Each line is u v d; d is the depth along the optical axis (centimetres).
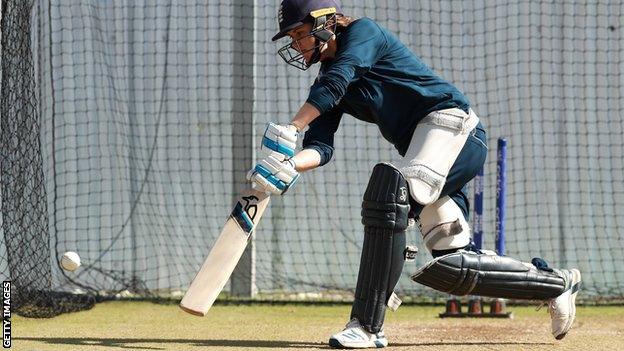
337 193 2731
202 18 2695
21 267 2111
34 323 2022
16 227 2111
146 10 2688
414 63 1516
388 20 2711
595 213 2703
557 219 2702
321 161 1547
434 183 1474
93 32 2655
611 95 2703
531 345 1636
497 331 1909
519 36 2697
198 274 1469
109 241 2653
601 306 2572
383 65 1498
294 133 1430
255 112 2722
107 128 2662
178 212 2694
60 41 2622
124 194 2670
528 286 1562
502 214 2223
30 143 2131
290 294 2725
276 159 1434
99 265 2639
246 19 2692
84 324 2020
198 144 2697
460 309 2289
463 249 1576
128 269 2661
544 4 2695
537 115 2698
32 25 2292
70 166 2622
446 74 2719
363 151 2730
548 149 2702
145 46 2688
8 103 2091
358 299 1513
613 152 2700
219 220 2691
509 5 2700
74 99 2633
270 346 1578
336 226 2730
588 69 2697
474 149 1530
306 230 2734
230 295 2691
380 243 1483
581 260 2702
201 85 2695
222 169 2694
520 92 2698
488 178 2716
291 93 2719
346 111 1567
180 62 2695
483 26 2712
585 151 2702
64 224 2609
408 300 2648
